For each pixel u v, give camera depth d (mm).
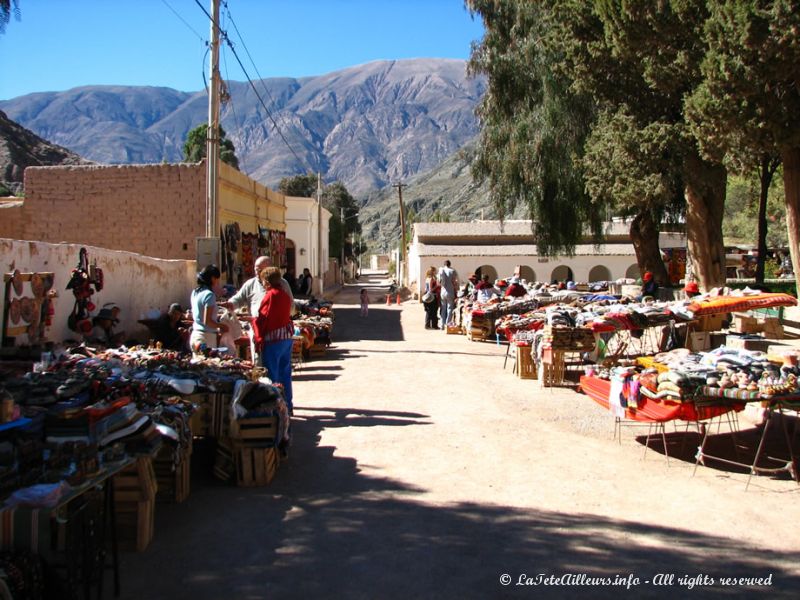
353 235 92625
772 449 7004
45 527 3479
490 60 21781
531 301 17688
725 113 10266
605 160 17000
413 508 5359
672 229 23344
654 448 7137
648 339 14133
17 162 42375
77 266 10039
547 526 4977
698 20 11328
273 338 7484
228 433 5934
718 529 4926
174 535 4848
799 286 11773
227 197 20219
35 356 7578
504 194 23062
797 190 11461
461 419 8484
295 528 4965
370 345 17297
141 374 6262
